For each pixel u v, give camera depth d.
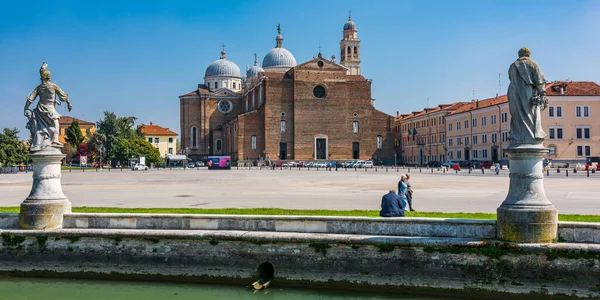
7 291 18.19
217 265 18.39
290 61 164.50
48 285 18.80
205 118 151.38
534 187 16.33
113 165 147.38
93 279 19.14
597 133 90.56
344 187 45.16
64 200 20.36
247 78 179.25
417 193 36.91
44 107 20.47
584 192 36.25
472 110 110.44
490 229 16.94
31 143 20.45
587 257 15.68
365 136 128.12
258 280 18.17
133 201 31.45
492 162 98.81
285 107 127.31
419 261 16.97
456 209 25.80
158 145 184.38
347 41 162.50
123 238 19.02
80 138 149.00
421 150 142.00
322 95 128.25
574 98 90.50
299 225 18.39
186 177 69.69
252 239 18.12
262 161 124.25
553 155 90.12
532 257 16.00
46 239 19.47
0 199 33.72
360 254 17.41
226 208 25.50
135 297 17.38
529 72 16.16
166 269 18.72
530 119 16.22
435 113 131.12
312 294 17.41
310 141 126.81
